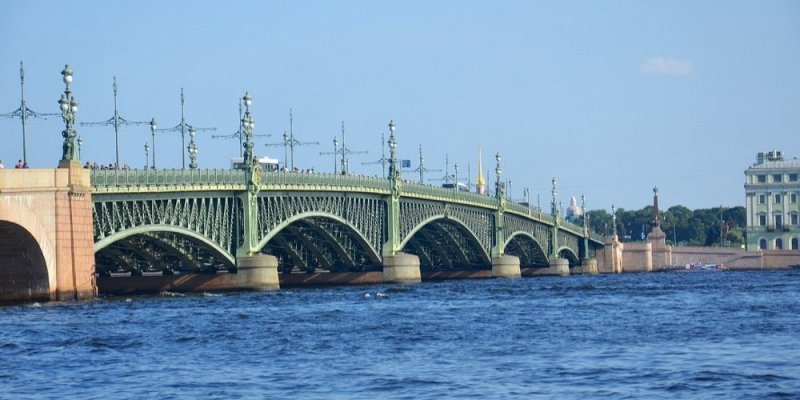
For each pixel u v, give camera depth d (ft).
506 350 479.82
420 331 568.00
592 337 533.14
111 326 593.83
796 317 638.12
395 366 429.79
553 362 435.94
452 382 387.34
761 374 394.32
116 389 381.81
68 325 596.29
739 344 492.95
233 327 591.78
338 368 425.28
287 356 465.06
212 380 398.83
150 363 445.37
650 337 529.45
